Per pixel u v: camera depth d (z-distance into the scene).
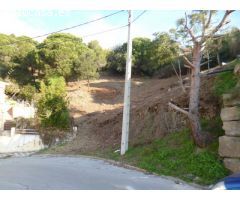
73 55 39.19
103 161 16.22
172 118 16.83
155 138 16.78
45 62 38.78
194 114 12.75
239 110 11.13
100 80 40.88
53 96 26.36
